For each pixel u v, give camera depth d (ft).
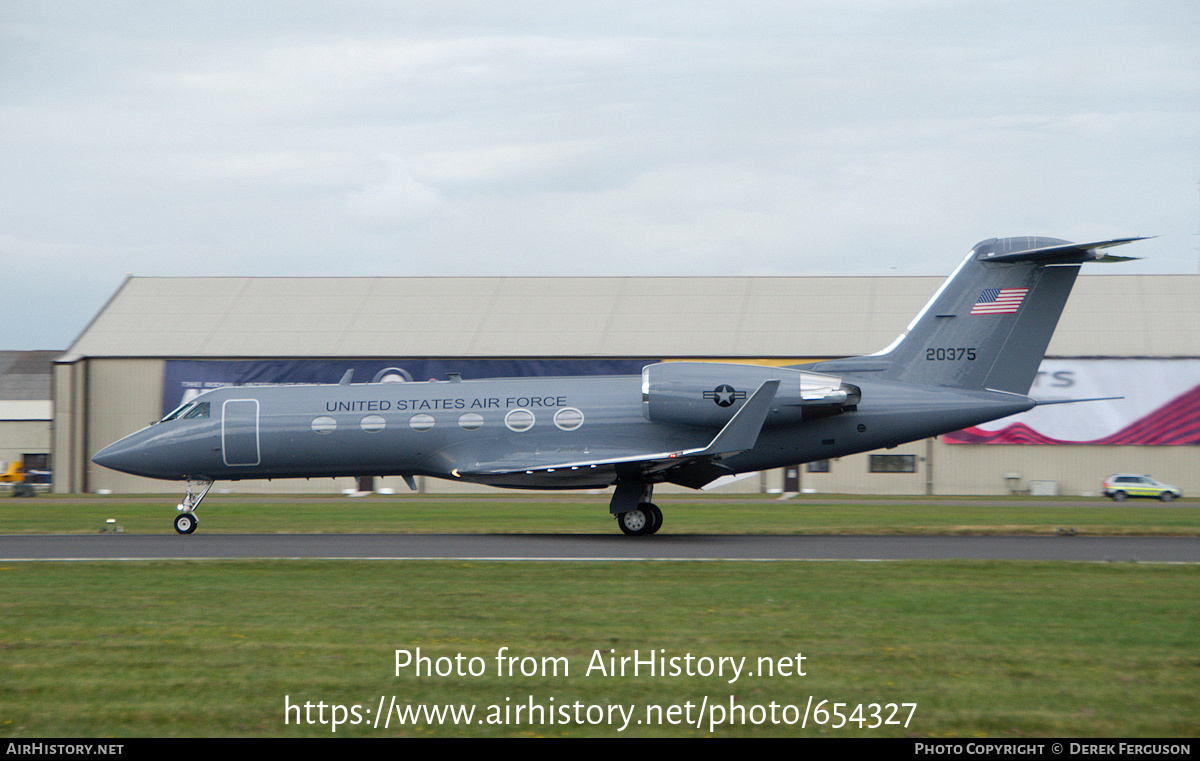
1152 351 351.87
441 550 146.20
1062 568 124.77
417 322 392.68
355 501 307.99
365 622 91.86
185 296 415.44
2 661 78.48
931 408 170.09
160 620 93.04
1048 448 351.46
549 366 369.09
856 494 353.31
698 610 96.99
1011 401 170.60
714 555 139.23
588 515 233.35
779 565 127.65
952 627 89.40
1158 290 375.45
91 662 78.28
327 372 377.30
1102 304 371.35
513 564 128.88
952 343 173.06
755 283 401.49
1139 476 329.93
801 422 169.89
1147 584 112.47
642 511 170.19
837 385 165.99
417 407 175.73
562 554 140.77
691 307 389.80
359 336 387.34
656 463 160.66
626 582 114.21
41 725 65.00
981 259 172.14
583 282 411.13
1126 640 84.74
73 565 129.59
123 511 255.50
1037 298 170.71
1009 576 118.42
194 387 380.17
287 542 159.84
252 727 64.69
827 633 87.10
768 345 366.22
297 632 87.81
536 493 354.13
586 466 158.81
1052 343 357.41
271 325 395.75
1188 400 345.92
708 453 153.99
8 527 200.75
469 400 175.22
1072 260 169.07
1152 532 175.52
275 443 177.78
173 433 179.42
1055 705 68.13
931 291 384.68
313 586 111.75
